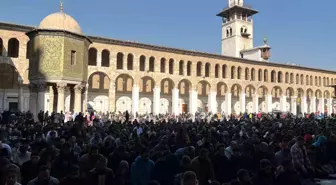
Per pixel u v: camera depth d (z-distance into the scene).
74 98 32.97
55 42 31.31
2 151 11.11
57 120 27.72
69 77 31.81
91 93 61.59
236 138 18.22
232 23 93.56
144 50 62.34
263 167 10.25
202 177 10.31
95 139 16.36
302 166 14.17
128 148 13.95
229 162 11.85
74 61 32.62
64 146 11.08
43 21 33.91
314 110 88.81
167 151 12.12
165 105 71.00
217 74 74.19
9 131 17.42
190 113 64.38
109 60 58.53
